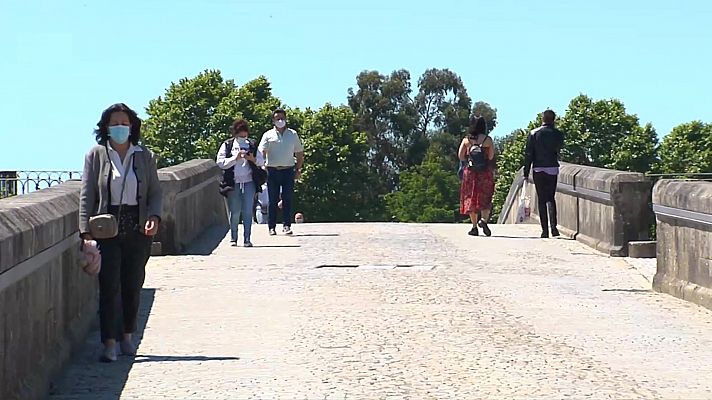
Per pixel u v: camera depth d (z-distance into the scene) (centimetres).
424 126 17088
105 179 1326
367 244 2717
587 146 12469
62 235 1309
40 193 1416
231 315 1666
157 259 2373
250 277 2081
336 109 12838
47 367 1200
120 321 1402
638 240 2497
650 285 2041
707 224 1769
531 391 1185
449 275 2131
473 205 2969
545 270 2238
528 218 3672
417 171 16350
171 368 1305
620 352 1411
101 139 1337
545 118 2947
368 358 1355
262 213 4009
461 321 1617
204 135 12031
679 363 1348
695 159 12412
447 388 1196
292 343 1450
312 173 12381
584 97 12681
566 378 1251
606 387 1209
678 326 1609
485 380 1236
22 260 1079
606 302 1831
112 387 1211
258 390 1190
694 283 1847
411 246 2673
